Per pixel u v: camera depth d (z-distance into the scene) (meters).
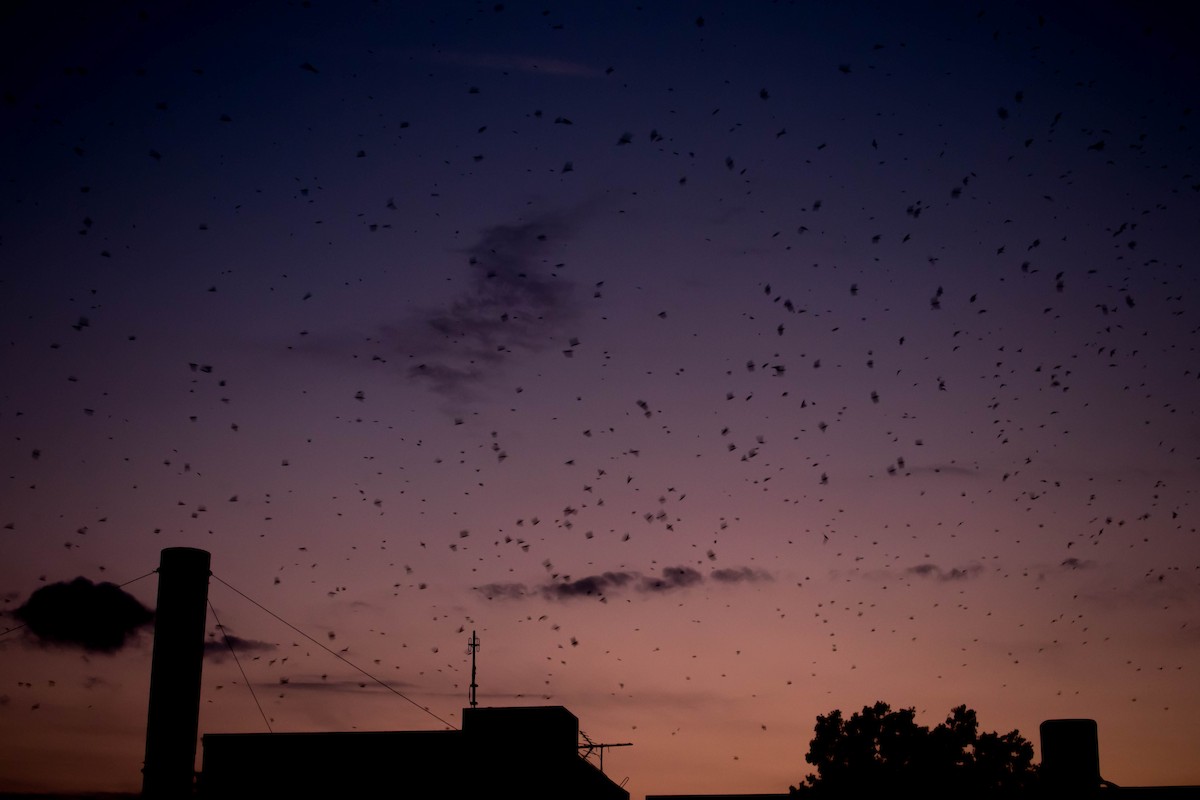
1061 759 6.94
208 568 12.92
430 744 23.91
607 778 28.22
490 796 23.34
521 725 23.92
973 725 37.72
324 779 23.62
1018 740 37.19
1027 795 7.89
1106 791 14.16
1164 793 13.94
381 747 23.89
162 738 12.10
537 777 23.45
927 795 29.22
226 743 24.05
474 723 24.03
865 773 37.44
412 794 23.48
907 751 37.66
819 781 38.00
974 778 36.59
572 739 24.30
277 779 23.67
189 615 12.55
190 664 12.41
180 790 12.04
